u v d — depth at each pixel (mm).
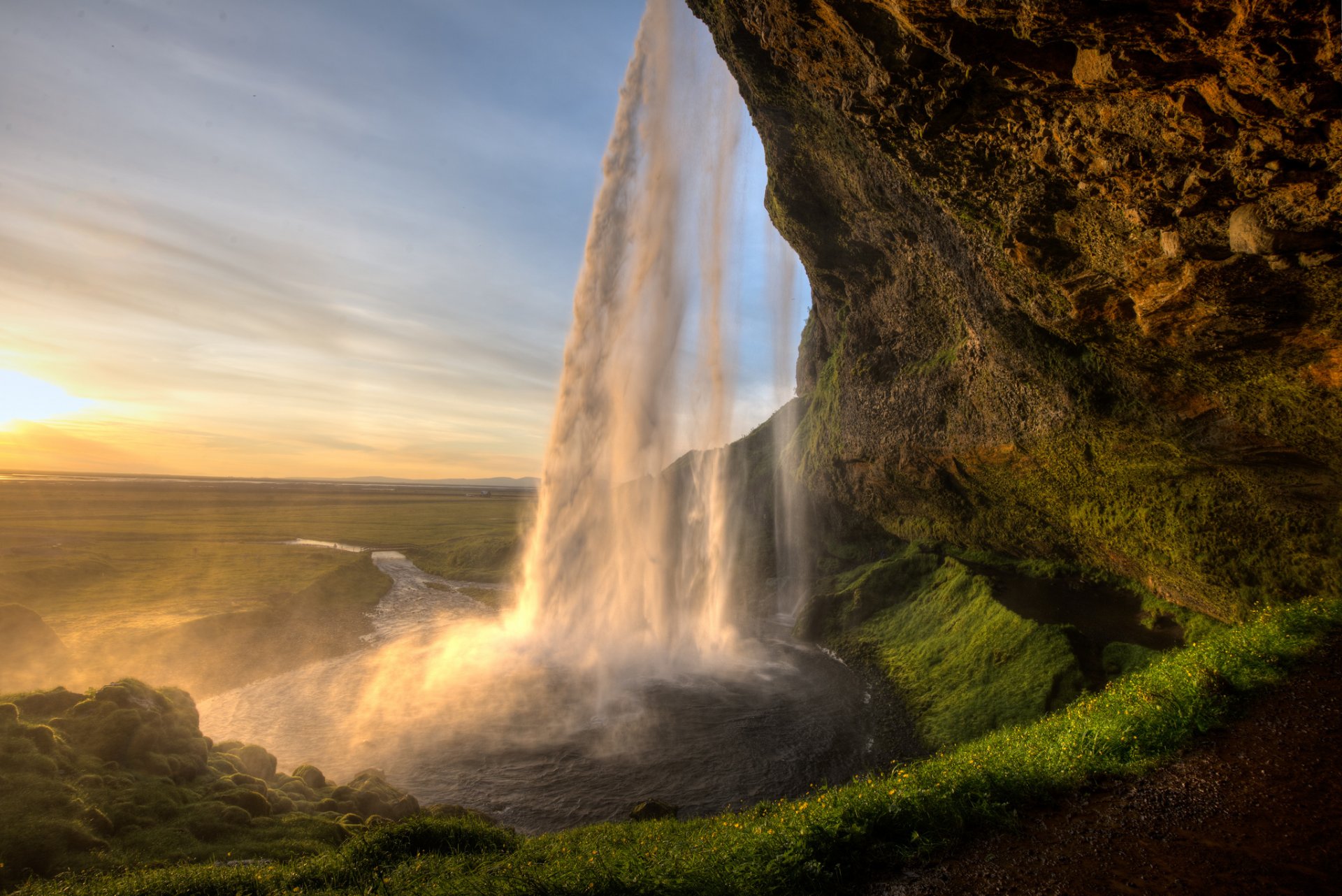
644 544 40031
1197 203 8789
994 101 9344
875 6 8820
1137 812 7816
